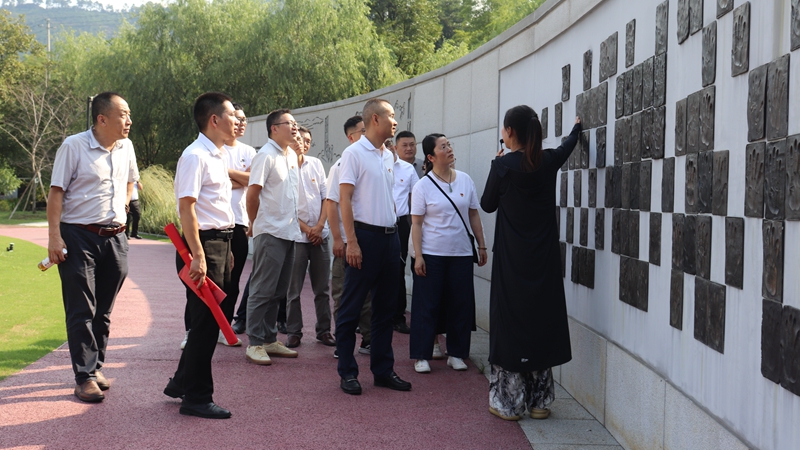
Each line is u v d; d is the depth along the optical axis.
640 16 3.82
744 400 2.61
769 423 2.42
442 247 5.56
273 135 5.73
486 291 7.35
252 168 5.59
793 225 2.28
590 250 4.57
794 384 2.24
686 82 3.22
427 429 4.12
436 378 5.37
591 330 4.54
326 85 28.83
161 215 21.03
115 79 29.70
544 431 4.13
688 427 3.06
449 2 56.03
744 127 2.65
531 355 4.21
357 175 4.86
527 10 33.22
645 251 3.70
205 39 29.70
